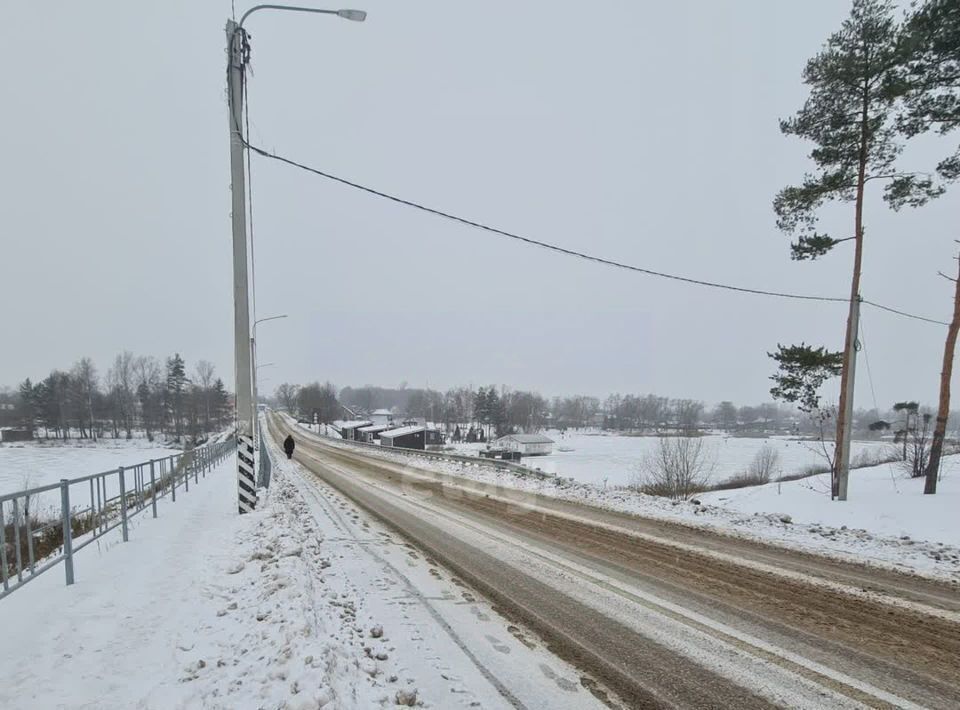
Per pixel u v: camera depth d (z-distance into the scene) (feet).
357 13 33.30
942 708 12.57
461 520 38.06
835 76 49.11
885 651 15.69
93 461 155.53
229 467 78.79
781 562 26.11
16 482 104.99
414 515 40.27
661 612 18.86
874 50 48.49
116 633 14.65
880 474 73.77
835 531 33.86
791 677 14.05
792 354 54.90
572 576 23.45
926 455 65.82
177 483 48.24
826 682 13.79
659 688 13.41
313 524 34.17
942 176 48.83
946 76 46.75
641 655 15.31
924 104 47.32
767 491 64.39
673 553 27.89
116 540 26.14
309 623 14.89
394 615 18.13
